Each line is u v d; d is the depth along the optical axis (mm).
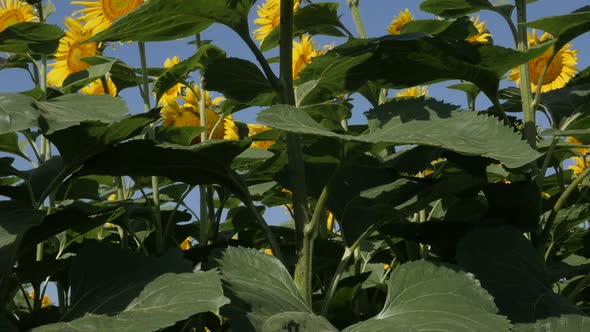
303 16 2910
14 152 2736
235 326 1474
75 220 1904
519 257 1929
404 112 1830
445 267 1723
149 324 1398
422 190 2180
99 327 1446
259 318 1518
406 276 1734
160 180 2850
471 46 2064
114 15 2865
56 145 1823
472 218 2457
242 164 2699
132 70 3027
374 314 2389
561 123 2510
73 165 1890
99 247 1738
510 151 1568
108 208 1995
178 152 1917
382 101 2967
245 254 1776
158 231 2584
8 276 1660
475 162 2203
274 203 3053
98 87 3350
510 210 2189
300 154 1878
